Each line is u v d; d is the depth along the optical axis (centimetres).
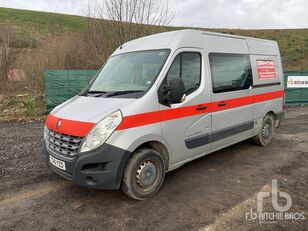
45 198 416
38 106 1157
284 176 489
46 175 497
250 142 692
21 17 3366
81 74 1144
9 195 426
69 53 1587
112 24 1517
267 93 646
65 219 362
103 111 376
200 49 482
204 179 479
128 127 372
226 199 408
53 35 1852
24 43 1905
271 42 687
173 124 426
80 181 364
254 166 539
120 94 417
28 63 1456
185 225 345
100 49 1625
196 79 469
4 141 718
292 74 1341
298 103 1386
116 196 420
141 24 1459
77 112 394
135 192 394
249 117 595
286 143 700
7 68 1545
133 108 379
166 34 475
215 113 501
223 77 521
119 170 369
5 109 1138
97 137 356
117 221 356
